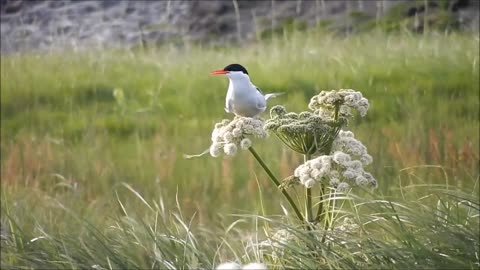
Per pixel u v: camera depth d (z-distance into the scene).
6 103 18.59
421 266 6.57
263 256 7.14
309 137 6.18
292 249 6.67
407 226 7.29
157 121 17.09
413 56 18.89
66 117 17.86
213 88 18.52
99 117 17.61
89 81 19.56
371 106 16.31
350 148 6.29
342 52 20.16
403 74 17.75
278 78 18.47
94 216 11.68
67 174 14.61
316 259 6.71
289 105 17.08
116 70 20.72
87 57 22.20
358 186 6.08
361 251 6.66
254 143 14.62
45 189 14.18
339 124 6.21
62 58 22.22
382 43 21.36
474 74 17.17
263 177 13.74
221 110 17.48
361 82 17.55
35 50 24.86
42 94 19.06
